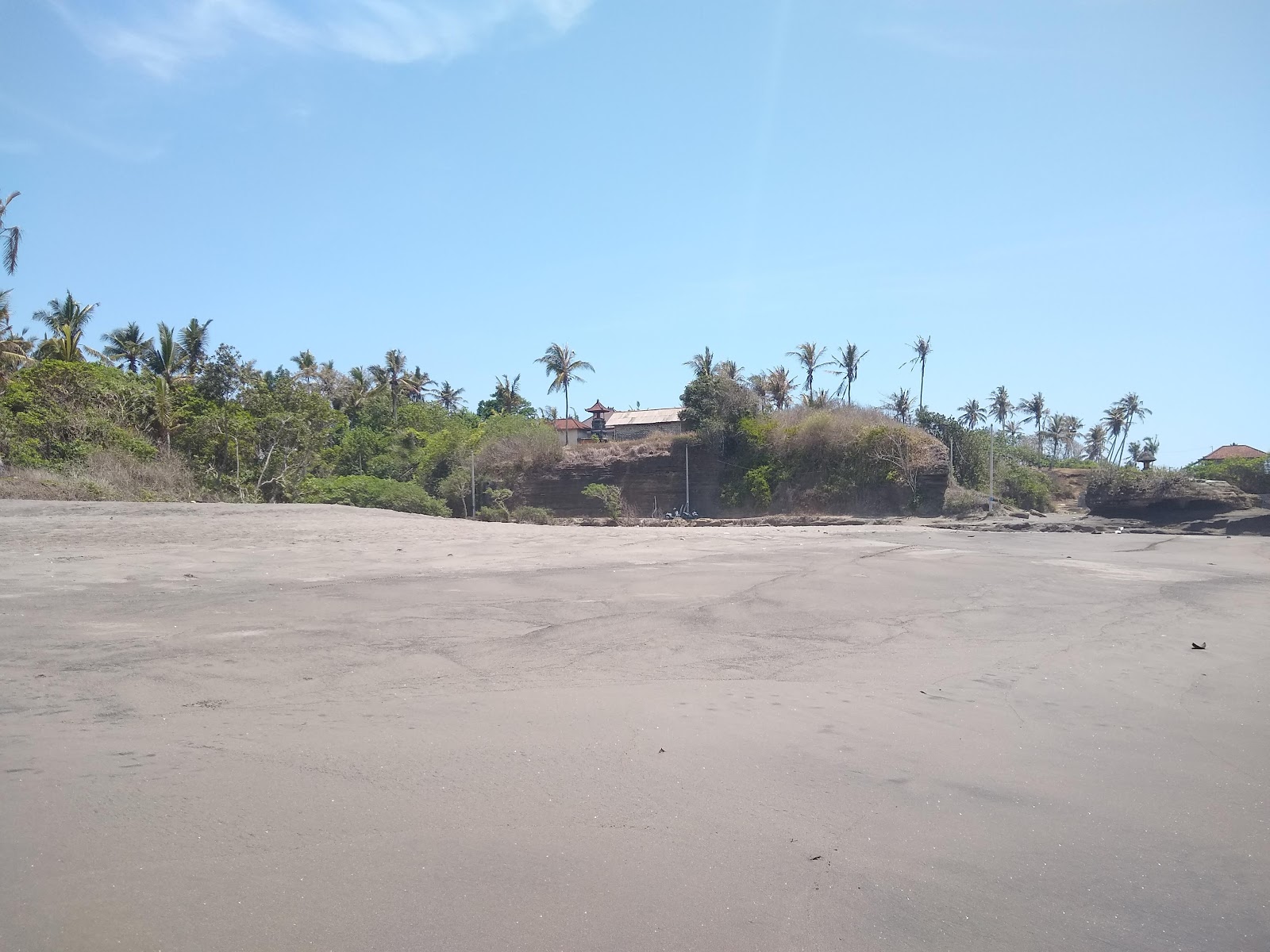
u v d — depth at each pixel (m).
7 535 16.92
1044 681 8.28
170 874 3.85
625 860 4.23
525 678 7.57
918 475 52.19
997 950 3.61
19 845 4.02
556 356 80.19
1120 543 26.48
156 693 6.58
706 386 61.38
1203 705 7.60
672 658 8.57
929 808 5.08
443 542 20.17
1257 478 48.66
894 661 8.90
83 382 43.28
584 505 60.94
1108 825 4.95
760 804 5.00
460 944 3.44
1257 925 3.91
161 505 26.58
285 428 48.97
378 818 4.55
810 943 3.59
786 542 23.03
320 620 9.62
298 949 3.35
